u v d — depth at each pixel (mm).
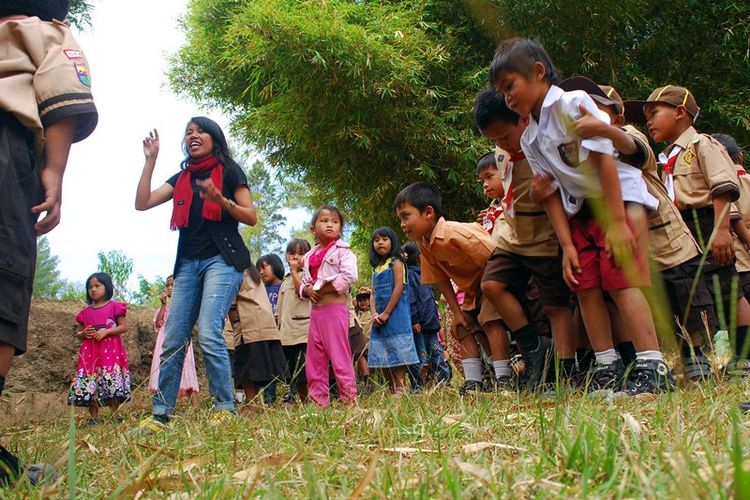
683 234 3506
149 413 4762
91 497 1678
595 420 1925
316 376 4625
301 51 7965
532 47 2869
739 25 7383
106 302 6383
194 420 3477
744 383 2725
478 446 1871
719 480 1104
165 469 1981
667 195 3553
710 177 3848
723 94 8523
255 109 10391
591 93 3334
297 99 8750
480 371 4520
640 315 2967
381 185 9344
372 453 1907
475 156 8328
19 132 2066
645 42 6270
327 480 1516
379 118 8562
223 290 4023
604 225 807
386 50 7977
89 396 6133
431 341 6430
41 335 7273
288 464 1760
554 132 2850
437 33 8594
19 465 1925
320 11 8023
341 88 8461
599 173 2795
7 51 2156
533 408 2637
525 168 3568
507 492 1295
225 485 1553
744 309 3742
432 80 8766
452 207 9227
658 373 2908
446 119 8539
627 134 2947
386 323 5250
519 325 3895
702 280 3520
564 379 3613
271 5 8078
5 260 1918
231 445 2369
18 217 1978
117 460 2295
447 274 4406
